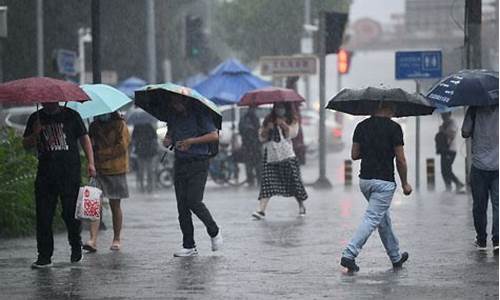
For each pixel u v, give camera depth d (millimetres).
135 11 103250
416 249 33438
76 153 30719
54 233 39250
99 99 33250
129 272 29328
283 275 28500
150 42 83500
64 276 28734
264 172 44875
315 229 39875
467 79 31344
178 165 32375
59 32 97438
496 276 27969
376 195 28891
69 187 30500
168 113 32594
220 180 68375
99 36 41719
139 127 64312
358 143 29031
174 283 27359
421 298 24844
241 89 70250
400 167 28922
